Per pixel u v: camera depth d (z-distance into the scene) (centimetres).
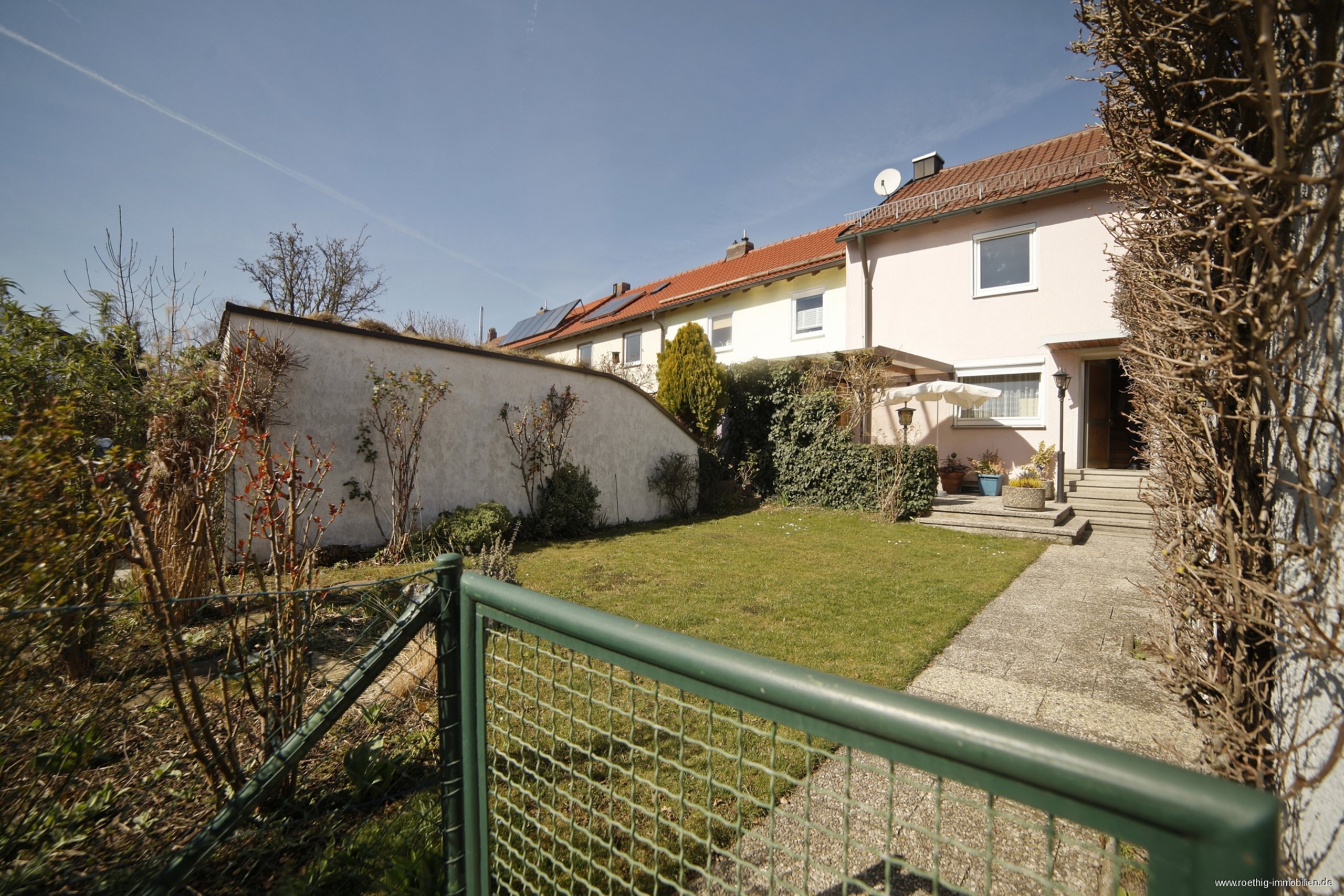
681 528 1038
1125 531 924
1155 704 344
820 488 1234
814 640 446
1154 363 234
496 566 531
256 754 243
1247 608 188
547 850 210
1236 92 146
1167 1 156
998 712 341
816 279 1516
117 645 214
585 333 2155
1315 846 148
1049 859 69
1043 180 1159
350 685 178
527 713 307
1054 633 467
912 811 248
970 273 1248
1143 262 238
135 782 224
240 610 245
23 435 210
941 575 659
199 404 508
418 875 197
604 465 1090
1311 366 155
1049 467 1101
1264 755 187
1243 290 168
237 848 203
